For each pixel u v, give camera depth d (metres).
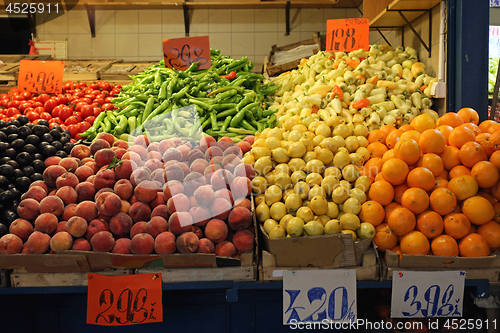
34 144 1.83
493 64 3.70
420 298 1.52
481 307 1.70
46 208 1.54
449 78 2.34
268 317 1.85
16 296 1.83
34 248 1.48
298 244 1.47
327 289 1.50
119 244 1.50
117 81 3.96
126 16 5.23
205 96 2.53
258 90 2.87
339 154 1.72
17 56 4.38
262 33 5.26
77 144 2.05
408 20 2.93
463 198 1.58
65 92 3.35
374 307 1.93
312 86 2.74
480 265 1.50
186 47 2.72
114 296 1.50
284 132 2.00
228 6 5.03
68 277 1.52
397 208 1.57
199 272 1.51
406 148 1.61
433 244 1.54
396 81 2.56
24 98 3.06
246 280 1.52
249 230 1.58
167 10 5.23
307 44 4.57
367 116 2.32
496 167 1.58
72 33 5.24
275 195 1.63
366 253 1.52
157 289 1.51
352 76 2.47
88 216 1.53
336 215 1.60
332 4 5.01
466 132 1.68
